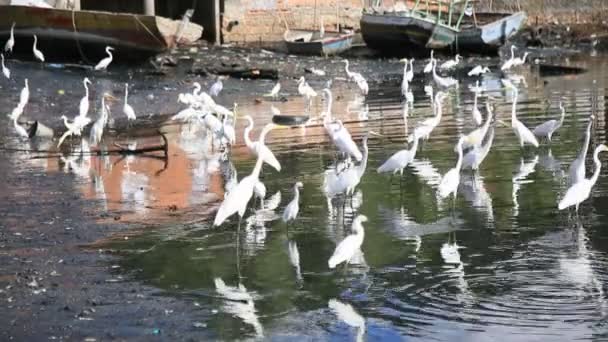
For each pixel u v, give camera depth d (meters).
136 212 14.56
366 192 15.66
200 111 22.56
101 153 20.14
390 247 12.41
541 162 17.83
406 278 11.15
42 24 32.66
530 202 14.64
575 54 45.03
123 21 31.59
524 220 13.60
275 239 12.93
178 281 11.13
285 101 29.59
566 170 16.98
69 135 22.36
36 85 29.05
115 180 17.08
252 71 33.22
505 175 16.69
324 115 20.52
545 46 47.38
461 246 12.39
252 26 44.06
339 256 10.81
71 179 17.19
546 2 51.91
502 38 42.25
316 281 11.10
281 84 32.97
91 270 11.53
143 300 10.43
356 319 9.84
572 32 49.03
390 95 31.30
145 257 12.11
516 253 12.00
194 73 33.12
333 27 47.84
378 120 24.80
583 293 10.47
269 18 44.66
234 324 9.69
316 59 39.31
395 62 40.66
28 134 22.27
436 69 38.66
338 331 9.50
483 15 48.16
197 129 23.69
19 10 32.69
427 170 17.28
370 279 11.15
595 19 51.47
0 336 9.34
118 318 9.85
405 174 16.95
